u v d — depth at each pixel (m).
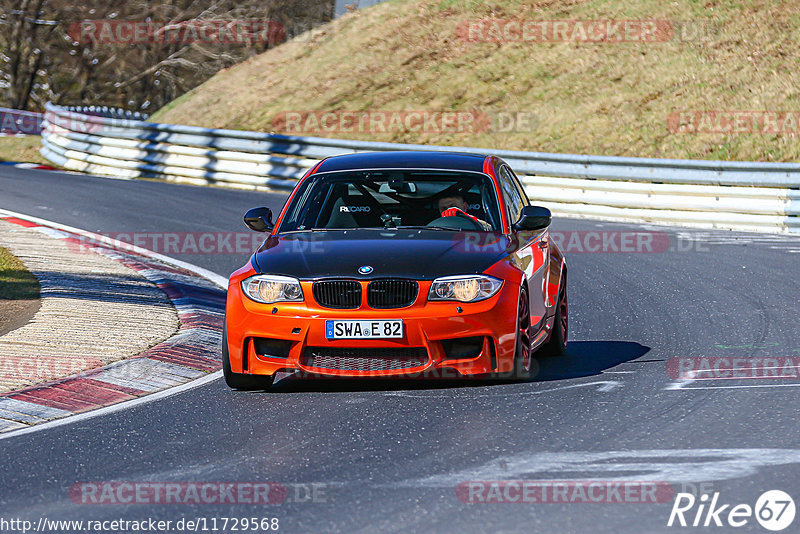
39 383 26.31
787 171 64.56
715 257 51.81
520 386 25.98
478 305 24.81
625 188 69.19
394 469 18.98
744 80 91.38
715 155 81.62
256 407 24.45
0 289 38.19
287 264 25.83
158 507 17.16
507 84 101.88
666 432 21.19
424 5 121.06
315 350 24.91
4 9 165.75
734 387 25.38
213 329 34.09
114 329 32.56
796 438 20.47
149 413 24.08
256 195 76.56
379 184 29.70
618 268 49.12
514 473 18.50
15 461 20.23
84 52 172.12
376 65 112.00
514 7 115.38
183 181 87.00
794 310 37.34
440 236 27.44
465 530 15.58
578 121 92.25
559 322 30.47
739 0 104.12
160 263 49.47
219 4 163.12
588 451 19.86
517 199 31.78
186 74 176.25
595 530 15.49
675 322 36.00
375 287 24.75
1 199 70.19
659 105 91.06
